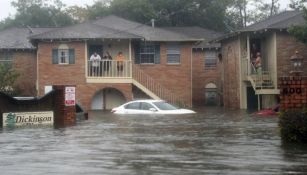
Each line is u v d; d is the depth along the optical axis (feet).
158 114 82.64
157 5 204.54
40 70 127.03
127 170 26.53
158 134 45.09
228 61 136.67
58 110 61.31
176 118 71.36
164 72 132.36
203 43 157.99
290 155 30.99
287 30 108.99
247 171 25.93
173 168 26.96
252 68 119.96
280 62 117.08
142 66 131.75
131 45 130.11
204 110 109.81
